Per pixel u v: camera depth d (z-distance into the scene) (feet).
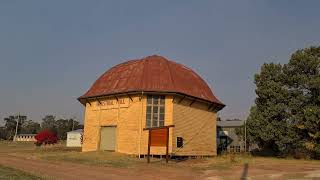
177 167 72.64
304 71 136.87
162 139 85.92
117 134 111.14
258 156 136.36
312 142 126.11
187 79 120.67
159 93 106.93
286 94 135.74
